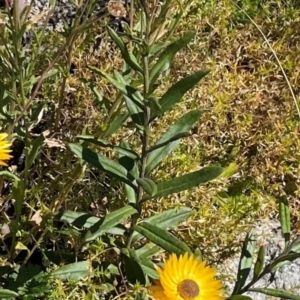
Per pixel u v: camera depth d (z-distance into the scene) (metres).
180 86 0.27
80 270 0.32
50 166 0.37
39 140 0.31
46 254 0.34
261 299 0.37
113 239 0.33
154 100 0.26
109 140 0.38
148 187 0.28
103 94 0.39
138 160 0.30
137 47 0.32
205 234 0.36
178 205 0.36
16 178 0.31
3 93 0.32
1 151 0.28
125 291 0.32
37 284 0.32
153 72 0.27
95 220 0.31
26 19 0.32
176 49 0.27
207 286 0.28
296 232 0.39
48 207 0.35
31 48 0.38
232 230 0.36
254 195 0.38
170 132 0.30
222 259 0.36
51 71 0.35
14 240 0.33
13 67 0.31
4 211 0.36
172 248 0.29
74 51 0.38
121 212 0.30
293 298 0.28
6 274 0.33
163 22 0.30
